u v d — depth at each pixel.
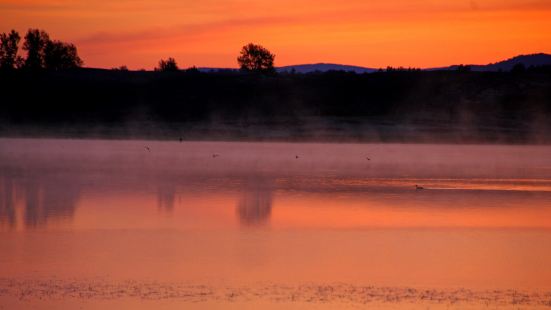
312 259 58.41
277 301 46.81
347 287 50.19
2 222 75.94
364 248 63.12
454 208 88.62
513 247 63.69
